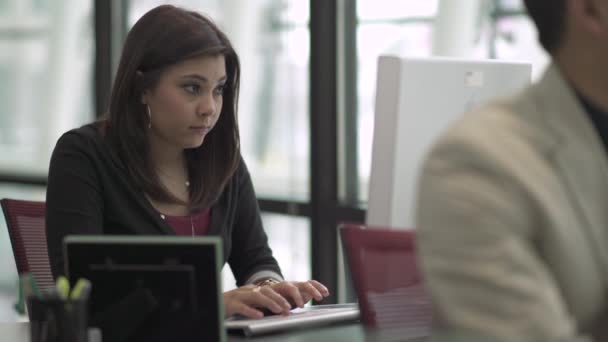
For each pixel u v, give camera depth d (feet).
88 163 8.30
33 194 19.84
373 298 6.70
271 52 15.26
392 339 5.89
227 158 8.89
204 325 5.72
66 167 8.27
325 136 14.46
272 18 15.23
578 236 3.40
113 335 5.79
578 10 3.60
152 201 8.51
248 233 9.35
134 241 5.75
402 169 6.92
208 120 8.24
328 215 14.49
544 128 3.51
